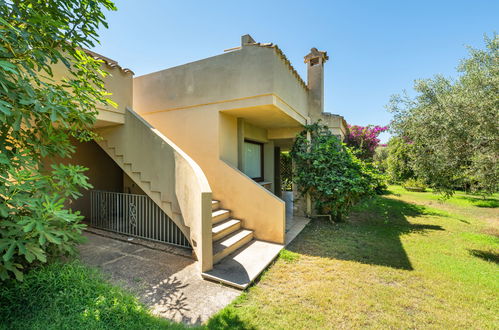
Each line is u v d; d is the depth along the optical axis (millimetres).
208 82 6730
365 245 5812
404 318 2994
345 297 3471
